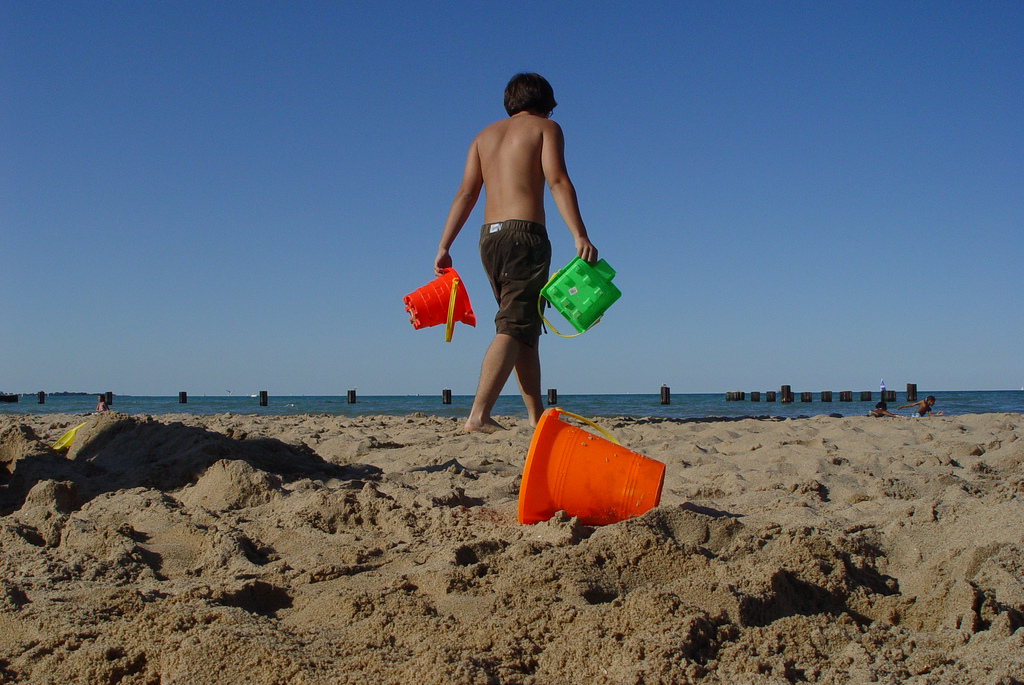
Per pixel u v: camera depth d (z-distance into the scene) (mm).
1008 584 2045
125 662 1752
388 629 1922
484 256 4293
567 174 4195
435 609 2070
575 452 2945
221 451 4117
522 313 4176
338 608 2072
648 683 1583
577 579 2189
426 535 2879
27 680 1728
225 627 1826
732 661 1686
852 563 2322
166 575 2506
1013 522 2510
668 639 1717
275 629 1864
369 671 1655
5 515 3488
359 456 5227
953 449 5176
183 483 3836
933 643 1774
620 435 6477
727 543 2578
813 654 1733
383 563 2539
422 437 6223
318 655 1729
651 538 2381
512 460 4922
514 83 4473
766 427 7277
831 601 2105
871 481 4098
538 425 3002
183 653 1714
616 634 1819
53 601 2064
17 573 2445
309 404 32531
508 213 4227
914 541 2582
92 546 2711
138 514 3131
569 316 3746
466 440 5840
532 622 1938
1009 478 4094
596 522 2955
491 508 3314
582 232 3973
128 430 4797
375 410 21141
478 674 1594
